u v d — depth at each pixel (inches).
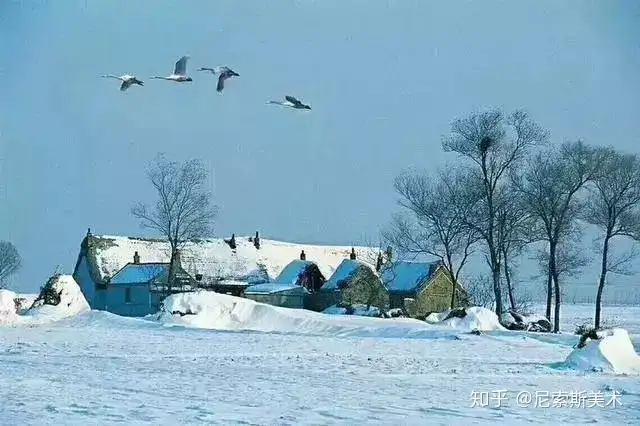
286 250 7165.4
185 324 3718.0
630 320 6879.9
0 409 1131.9
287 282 6466.5
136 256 6717.5
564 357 2603.3
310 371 1879.9
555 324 4758.9
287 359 2194.9
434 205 5211.6
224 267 6717.5
